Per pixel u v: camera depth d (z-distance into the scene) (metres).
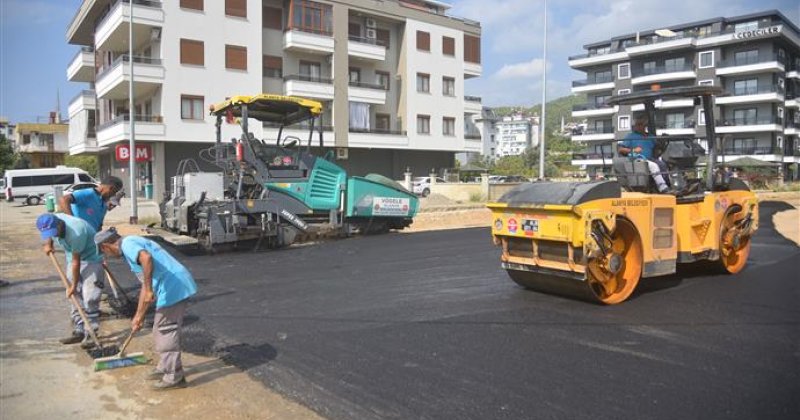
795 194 26.39
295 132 34.34
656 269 7.27
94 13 37.16
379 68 43.09
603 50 63.03
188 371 5.05
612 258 6.81
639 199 7.04
